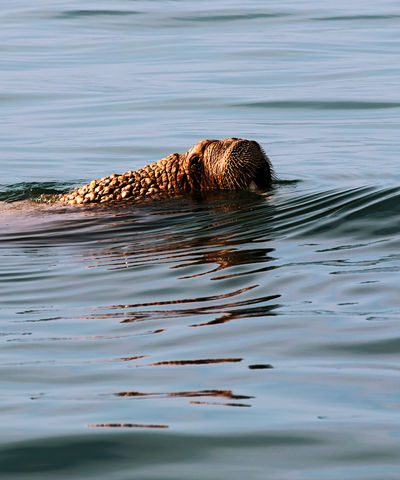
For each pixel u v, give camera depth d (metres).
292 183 44.72
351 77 77.38
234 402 20.73
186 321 26.12
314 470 17.58
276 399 20.83
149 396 21.20
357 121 64.31
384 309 26.31
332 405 20.42
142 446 18.78
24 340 25.17
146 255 33.34
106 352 24.08
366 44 91.19
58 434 19.39
